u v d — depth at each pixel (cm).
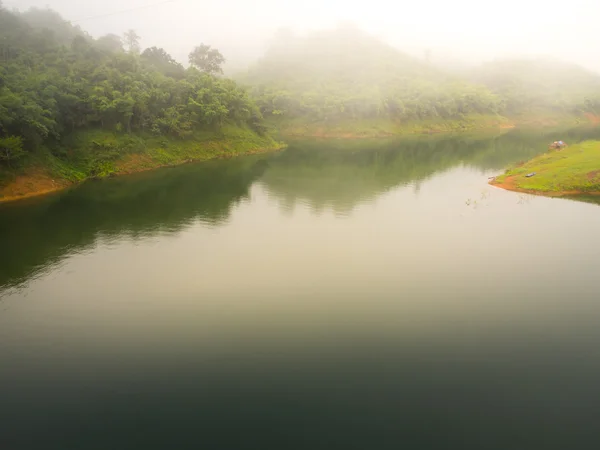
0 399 1759
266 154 8238
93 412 1684
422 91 12950
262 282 2694
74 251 3259
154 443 1529
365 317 2278
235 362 1952
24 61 6981
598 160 5091
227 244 3362
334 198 4762
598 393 1716
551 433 1530
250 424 1602
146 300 2503
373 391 1752
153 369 1914
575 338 2062
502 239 3312
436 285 2594
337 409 1662
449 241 3303
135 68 7475
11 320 2320
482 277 2683
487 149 8644
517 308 2327
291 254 3130
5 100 4794
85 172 5691
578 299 2402
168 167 6612
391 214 4069
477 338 2081
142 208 4412
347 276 2744
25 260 3095
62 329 2230
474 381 1795
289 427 1582
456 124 12588
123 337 2152
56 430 1602
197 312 2362
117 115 6322
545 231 3469
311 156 8044
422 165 6962
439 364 1905
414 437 1523
